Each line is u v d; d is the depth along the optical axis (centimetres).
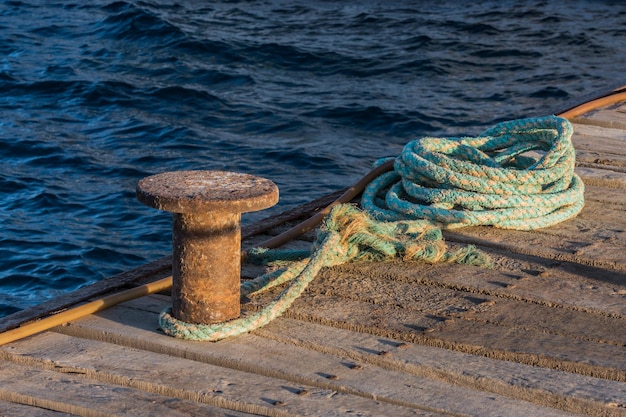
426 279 524
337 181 1307
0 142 1441
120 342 447
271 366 415
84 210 1152
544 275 529
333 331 455
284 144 1496
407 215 616
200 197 423
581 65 2164
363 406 382
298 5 3038
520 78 2025
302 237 604
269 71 2061
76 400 387
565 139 639
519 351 427
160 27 2347
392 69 2094
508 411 378
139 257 999
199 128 1582
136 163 1370
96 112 1669
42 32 2353
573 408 384
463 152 668
